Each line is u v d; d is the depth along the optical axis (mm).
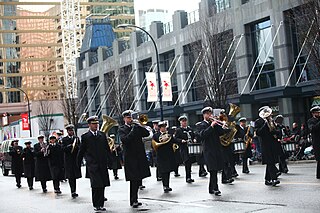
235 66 37625
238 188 13977
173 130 18641
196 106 39531
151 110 46781
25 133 50969
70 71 110188
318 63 24703
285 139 19312
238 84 37344
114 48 57781
